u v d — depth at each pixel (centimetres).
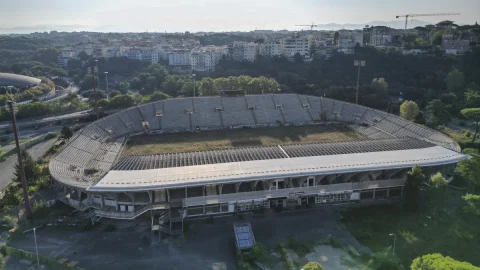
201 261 7206
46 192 9900
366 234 7900
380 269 6762
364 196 9806
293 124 16350
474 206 8588
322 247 7575
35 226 8381
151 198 8825
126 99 19700
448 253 7225
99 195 9044
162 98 19662
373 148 11094
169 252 7506
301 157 10262
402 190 9700
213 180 8819
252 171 9312
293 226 8425
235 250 7550
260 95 17575
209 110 16525
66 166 10350
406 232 7981
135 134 14938
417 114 15775
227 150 11238
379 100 19988
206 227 8456
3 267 6969
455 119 17675
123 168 9694
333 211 9088
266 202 9231
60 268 6894
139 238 8019
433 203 9056
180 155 10862
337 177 9919
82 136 12875
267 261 7112
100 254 7425
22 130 17062
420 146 11244
